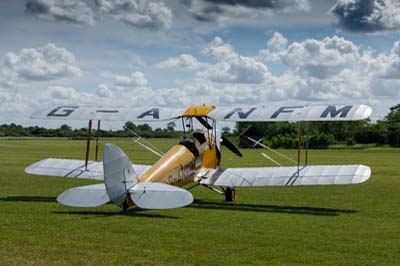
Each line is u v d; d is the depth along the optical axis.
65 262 7.76
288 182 13.75
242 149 76.31
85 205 10.98
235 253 8.48
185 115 14.16
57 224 10.67
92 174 15.09
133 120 14.27
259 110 13.55
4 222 10.89
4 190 17.91
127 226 10.52
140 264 7.72
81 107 15.16
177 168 13.61
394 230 10.66
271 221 11.62
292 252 8.61
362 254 8.55
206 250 8.64
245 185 14.22
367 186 21.19
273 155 54.94
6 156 42.66
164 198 10.93
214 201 16.06
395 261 8.12
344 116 12.21
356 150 76.62
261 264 7.84
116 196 11.12
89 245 8.86
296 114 12.83
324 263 7.96
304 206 14.83
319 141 89.38
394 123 101.00
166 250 8.59
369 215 12.88
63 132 141.38
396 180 24.08
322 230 10.58
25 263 7.69
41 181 21.52
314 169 13.91
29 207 13.26
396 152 67.44
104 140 112.44
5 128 145.12
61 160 16.05
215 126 15.87
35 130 145.50
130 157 45.41
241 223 11.26
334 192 18.92
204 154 15.12
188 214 12.45
